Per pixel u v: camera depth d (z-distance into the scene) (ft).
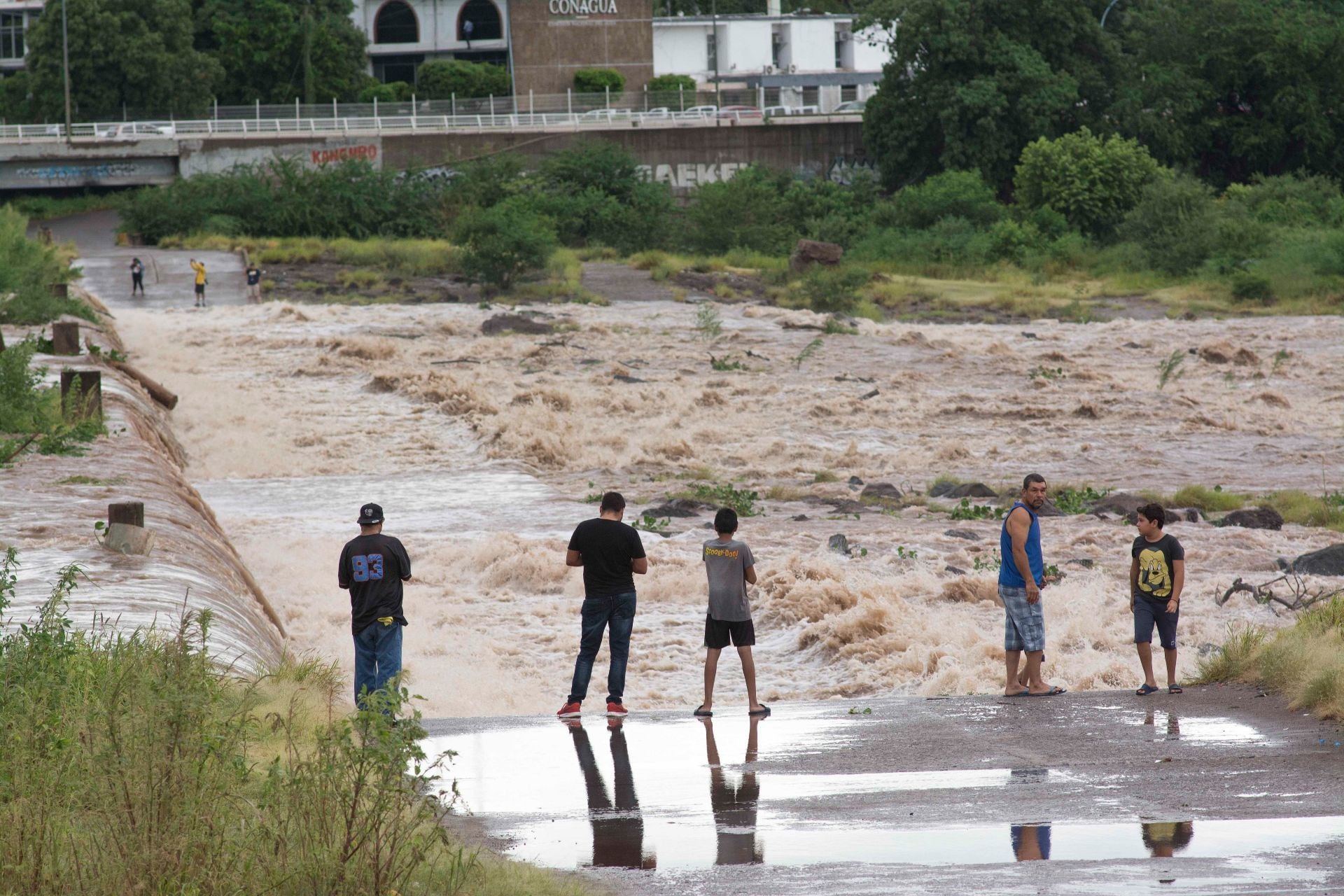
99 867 63.72
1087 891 69.67
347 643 203.41
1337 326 648.38
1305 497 323.78
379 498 333.83
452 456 394.11
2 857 64.13
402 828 69.82
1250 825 83.30
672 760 108.17
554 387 471.62
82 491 212.64
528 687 185.68
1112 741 112.98
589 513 308.60
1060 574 241.14
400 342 542.16
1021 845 79.82
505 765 106.22
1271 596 217.15
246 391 464.24
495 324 574.15
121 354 442.50
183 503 221.05
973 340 601.21
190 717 73.51
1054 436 433.07
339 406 449.06
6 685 82.02
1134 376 530.68
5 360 271.08
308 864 64.85
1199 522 299.79
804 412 455.22
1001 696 144.66
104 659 94.48
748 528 288.30
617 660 134.31
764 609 220.84
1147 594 139.95
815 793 95.25
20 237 562.25
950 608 222.07
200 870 64.39
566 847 81.41
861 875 73.92
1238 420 458.09
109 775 67.92
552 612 225.76
